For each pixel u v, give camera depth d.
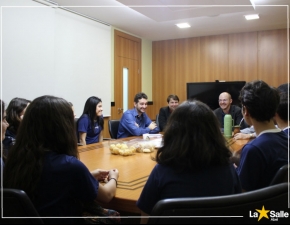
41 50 3.46
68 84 3.97
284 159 1.14
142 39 5.79
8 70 3.08
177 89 5.89
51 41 3.59
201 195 0.88
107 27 4.72
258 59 5.21
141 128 3.32
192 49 5.73
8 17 3.07
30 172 0.99
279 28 5.01
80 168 1.04
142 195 0.97
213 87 4.57
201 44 5.65
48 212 1.01
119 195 1.18
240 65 5.34
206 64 5.62
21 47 3.22
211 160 0.91
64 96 3.91
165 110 4.04
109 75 4.81
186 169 0.90
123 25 4.83
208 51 5.59
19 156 1.01
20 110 1.99
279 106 1.38
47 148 1.05
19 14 3.18
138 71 5.66
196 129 0.91
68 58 3.96
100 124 3.24
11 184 0.99
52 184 1.01
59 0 3.60
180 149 0.89
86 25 4.27
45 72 3.52
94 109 3.10
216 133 0.93
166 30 5.17
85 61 4.27
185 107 0.95
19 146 1.04
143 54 5.83
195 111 0.93
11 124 1.97
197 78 5.70
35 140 1.04
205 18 4.37
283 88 1.45
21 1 3.20
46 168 1.01
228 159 0.96
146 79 5.94
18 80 3.20
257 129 1.29
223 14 4.14
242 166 1.20
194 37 5.70
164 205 0.69
